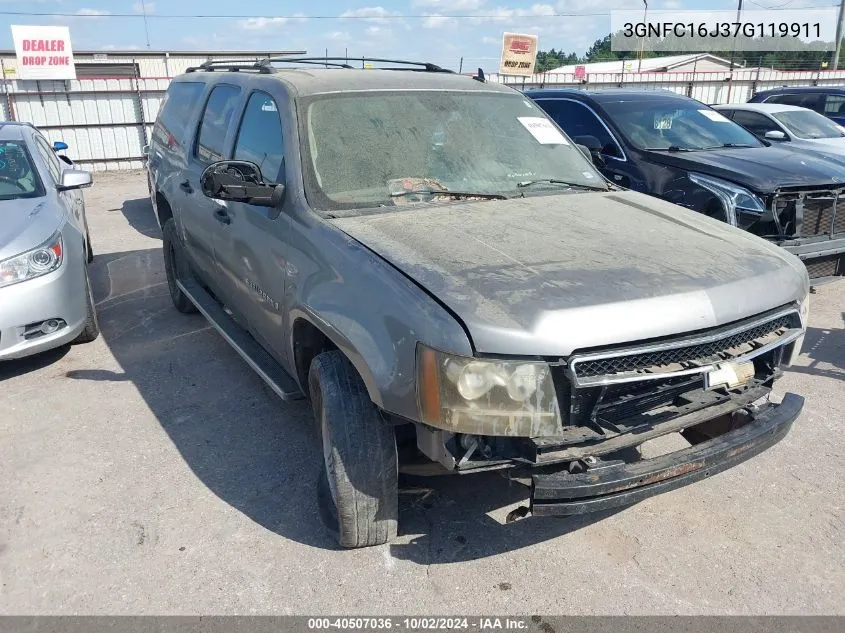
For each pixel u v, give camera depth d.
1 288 4.62
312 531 3.22
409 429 3.01
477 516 3.33
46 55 16.36
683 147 7.03
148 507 3.41
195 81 5.59
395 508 2.94
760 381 2.99
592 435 2.51
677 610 2.75
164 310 6.38
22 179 5.60
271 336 3.74
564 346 2.38
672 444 3.88
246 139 4.10
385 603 2.78
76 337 5.25
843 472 3.69
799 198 5.87
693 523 3.29
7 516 3.33
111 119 17.39
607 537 3.19
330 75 4.01
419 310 2.49
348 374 2.90
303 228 3.25
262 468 3.75
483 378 2.36
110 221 10.80
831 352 5.33
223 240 4.22
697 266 2.80
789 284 2.94
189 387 4.75
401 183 3.49
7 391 4.71
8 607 2.77
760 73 23.42
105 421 4.28
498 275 2.60
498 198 3.59
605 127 7.30
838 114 12.60
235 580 2.91
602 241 3.00
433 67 4.79
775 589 2.85
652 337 2.49
